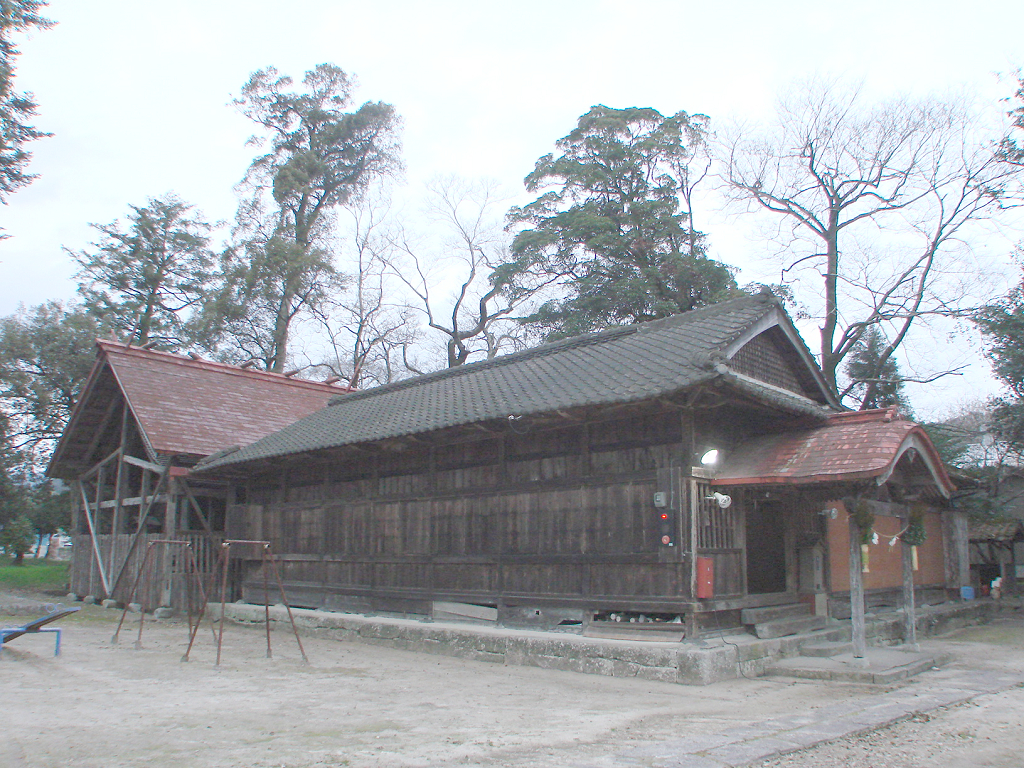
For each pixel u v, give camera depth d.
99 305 35.47
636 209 29.39
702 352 10.09
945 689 8.59
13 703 7.58
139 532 17.84
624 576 10.26
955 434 22.42
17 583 25.31
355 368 38.12
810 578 11.56
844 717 6.94
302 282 34.44
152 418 17.55
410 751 5.80
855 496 9.61
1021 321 18.53
